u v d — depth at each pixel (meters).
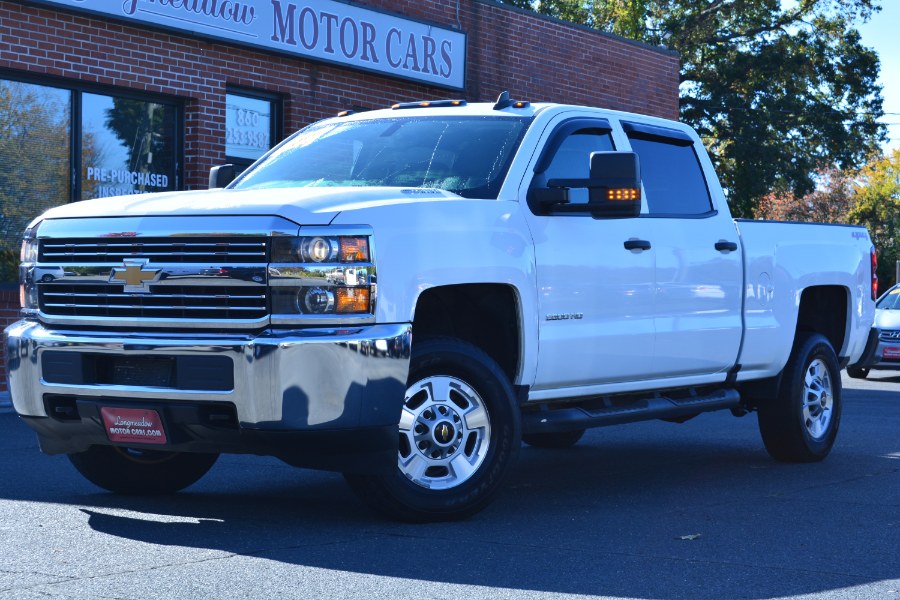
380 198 5.80
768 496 7.08
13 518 6.08
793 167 37.56
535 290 6.34
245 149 15.81
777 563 5.24
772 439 8.55
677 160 7.73
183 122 15.05
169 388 5.49
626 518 6.27
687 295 7.39
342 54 16.50
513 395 6.13
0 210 13.37
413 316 5.66
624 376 6.98
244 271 5.43
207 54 15.04
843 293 9.09
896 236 61.97
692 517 6.34
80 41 13.70
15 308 13.05
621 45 21.55
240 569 4.94
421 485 5.89
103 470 6.59
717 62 37.44
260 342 5.32
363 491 5.79
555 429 6.54
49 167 13.75
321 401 5.36
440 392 5.92
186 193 6.06
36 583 4.68
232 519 6.06
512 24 19.39
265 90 15.84
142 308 5.62
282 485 7.30
